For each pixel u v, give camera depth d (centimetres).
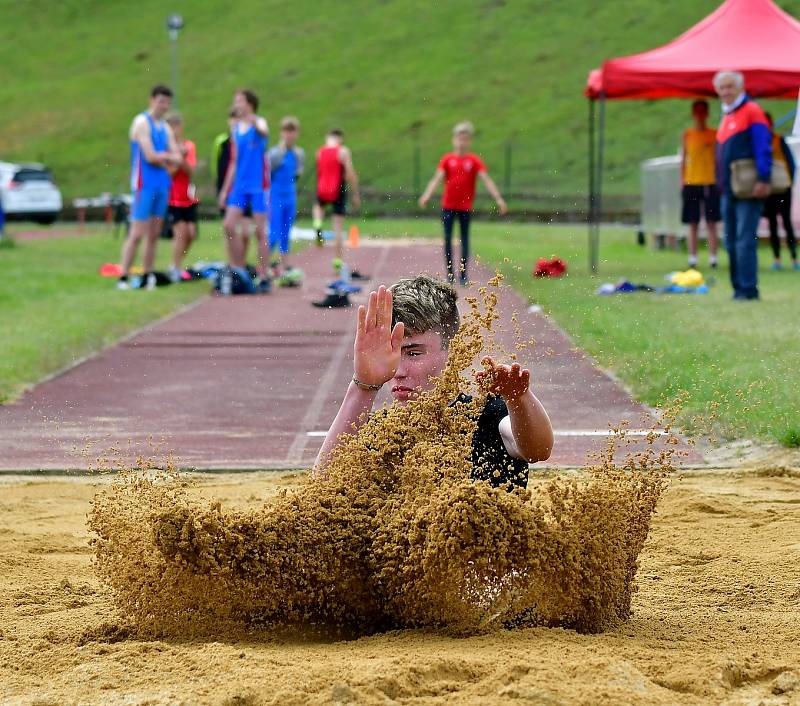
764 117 1867
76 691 429
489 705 393
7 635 510
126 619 518
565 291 1906
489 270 631
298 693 408
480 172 2273
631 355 1227
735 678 435
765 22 2605
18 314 1784
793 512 768
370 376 518
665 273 2509
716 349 1278
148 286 2278
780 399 1023
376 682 411
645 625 521
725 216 1908
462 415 515
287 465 936
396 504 498
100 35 9250
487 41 8181
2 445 999
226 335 1698
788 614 545
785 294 1988
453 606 481
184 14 9356
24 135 7862
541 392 1116
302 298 2219
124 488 550
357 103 7694
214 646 466
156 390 1257
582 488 524
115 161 7369
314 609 496
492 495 471
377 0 9056
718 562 652
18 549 689
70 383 1294
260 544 485
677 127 6725
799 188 2847
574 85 7438
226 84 8162
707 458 930
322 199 2706
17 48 9169
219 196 2381
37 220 5081
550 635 478
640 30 7912
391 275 2620
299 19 8931
